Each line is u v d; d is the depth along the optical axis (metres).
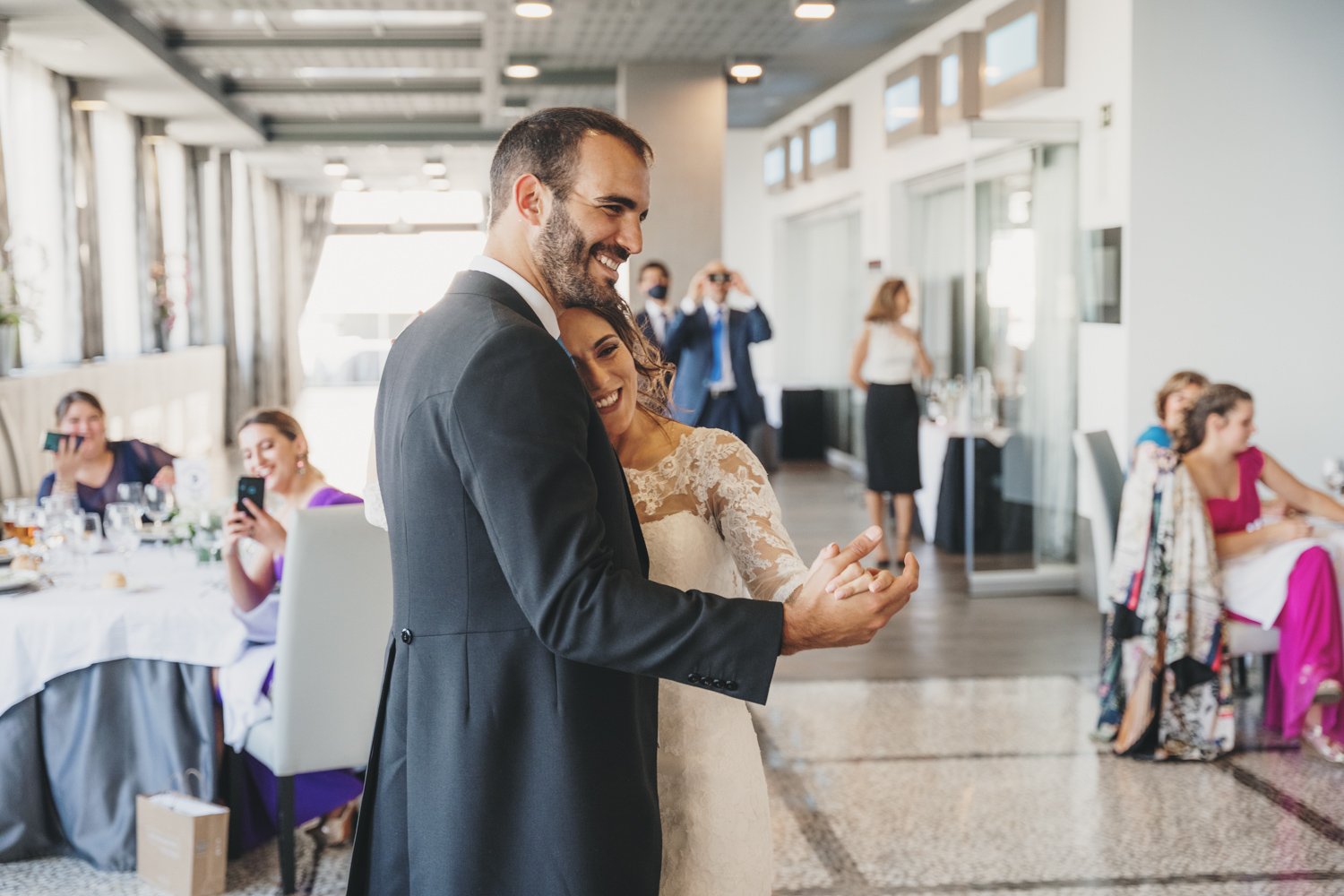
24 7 7.39
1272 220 6.45
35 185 9.23
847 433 12.16
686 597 1.38
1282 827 3.73
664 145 9.22
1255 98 6.39
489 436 1.36
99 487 4.87
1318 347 6.51
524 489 1.34
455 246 22.53
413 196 22.41
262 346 18.05
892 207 10.14
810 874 3.43
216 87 11.02
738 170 14.48
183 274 13.60
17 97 8.85
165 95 10.57
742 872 1.81
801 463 12.60
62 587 3.73
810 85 11.34
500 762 1.45
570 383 1.40
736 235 14.59
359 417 16.66
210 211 14.73
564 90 10.68
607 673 1.48
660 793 1.79
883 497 8.02
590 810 1.45
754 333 7.98
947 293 9.84
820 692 5.13
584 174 1.49
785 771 4.23
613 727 1.48
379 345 22.78
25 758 3.51
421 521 1.46
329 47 9.20
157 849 3.36
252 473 3.89
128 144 11.67
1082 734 4.58
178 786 3.46
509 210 1.53
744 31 8.45
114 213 11.45
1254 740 4.51
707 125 9.25
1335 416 6.54
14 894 3.32
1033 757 4.34
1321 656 4.23
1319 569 4.25
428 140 13.56
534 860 1.45
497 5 7.62
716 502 1.80
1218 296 6.45
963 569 7.59
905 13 8.42
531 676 1.45
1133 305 6.41
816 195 12.27
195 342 13.87
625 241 1.54
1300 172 6.44
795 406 12.80
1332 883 3.35
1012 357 6.94
